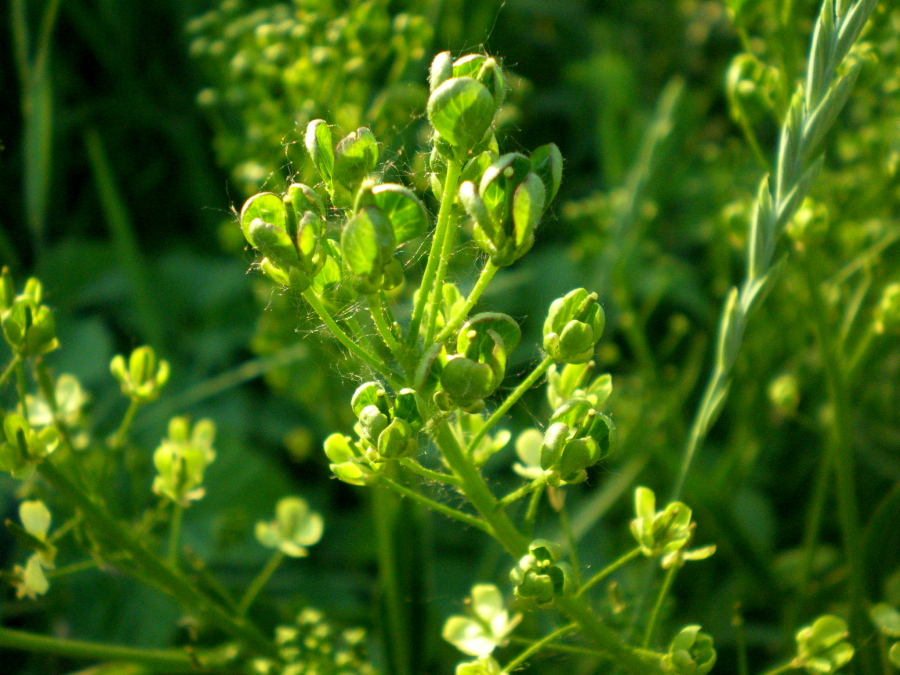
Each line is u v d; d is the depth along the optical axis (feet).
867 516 1.05
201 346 1.37
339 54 0.91
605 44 1.86
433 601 0.94
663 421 1.04
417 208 0.57
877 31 0.81
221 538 0.99
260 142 0.95
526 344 1.29
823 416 1.01
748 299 0.70
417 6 0.99
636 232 1.15
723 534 0.94
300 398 1.02
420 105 0.94
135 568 0.80
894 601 0.82
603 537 1.07
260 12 1.00
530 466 0.72
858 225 0.94
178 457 0.76
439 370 0.58
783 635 0.92
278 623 1.00
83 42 1.51
